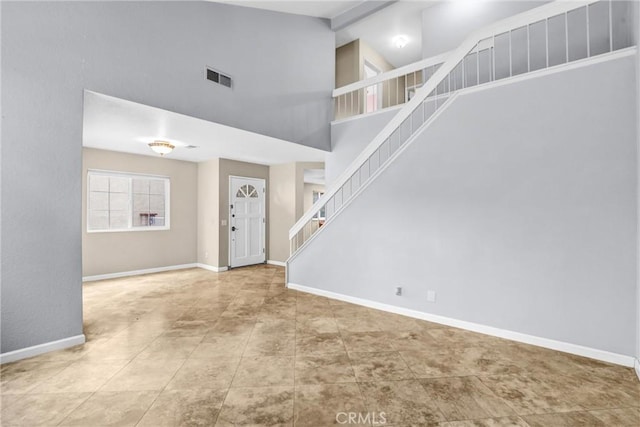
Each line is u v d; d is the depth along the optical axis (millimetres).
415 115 4289
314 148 5270
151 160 5961
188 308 3787
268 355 2520
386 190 3627
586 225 2459
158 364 2367
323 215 10633
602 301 2395
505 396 1938
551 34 4051
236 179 6559
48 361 2398
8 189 2348
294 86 4910
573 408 1816
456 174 3113
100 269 5355
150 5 3152
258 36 4355
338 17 5582
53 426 1670
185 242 6516
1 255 2328
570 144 2523
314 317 3443
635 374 2176
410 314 3438
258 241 7031
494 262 2891
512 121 2795
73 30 2633
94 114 3383
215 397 1936
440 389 2021
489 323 2920
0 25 2287
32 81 2432
